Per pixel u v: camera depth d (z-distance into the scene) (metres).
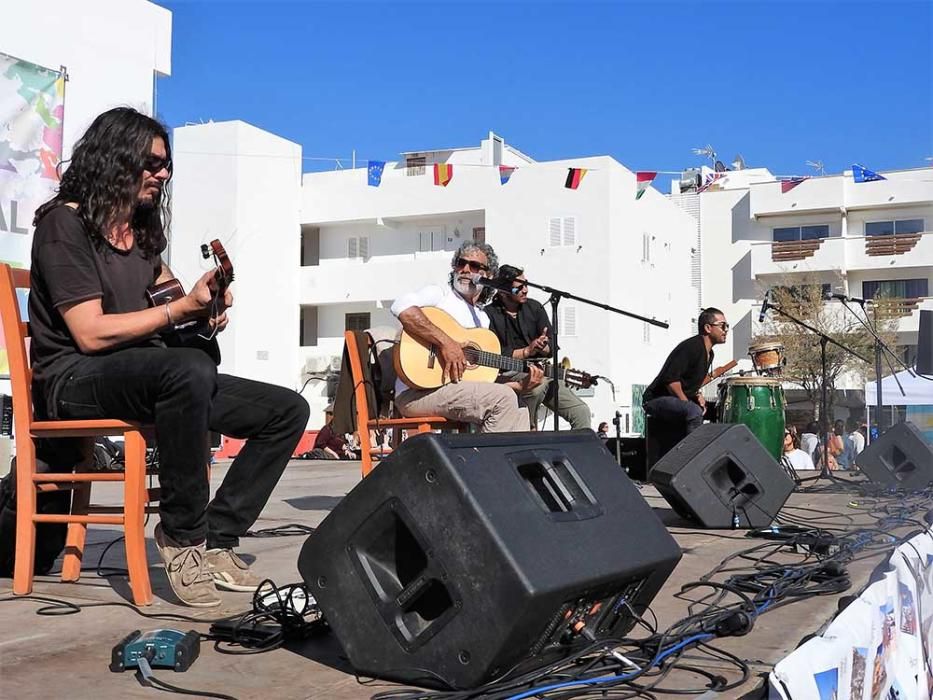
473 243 4.86
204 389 2.43
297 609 2.40
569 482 2.05
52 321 2.62
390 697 1.73
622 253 25.89
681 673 1.97
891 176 32.25
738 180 36.62
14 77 10.88
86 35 12.14
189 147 24.84
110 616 2.40
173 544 2.53
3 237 10.63
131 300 2.66
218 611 2.46
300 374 27.11
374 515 1.86
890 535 3.89
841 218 31.36
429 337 4.28
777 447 6.32
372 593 1.87
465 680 1.77
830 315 28.05
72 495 2.95
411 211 26.73
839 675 1.95
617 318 25.38
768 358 6.48
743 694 1.83
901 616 2.78
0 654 2.04
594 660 1.95
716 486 4.36
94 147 2.59
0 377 9.92
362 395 4.41
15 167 10.81
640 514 2.13
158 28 13.27
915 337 29.61
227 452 15.02
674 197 33.47
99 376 2.50
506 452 1.93
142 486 2.54
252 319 25.56
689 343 6.38
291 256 27.05
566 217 25.25
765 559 3.44
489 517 1.75
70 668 1.94
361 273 26.86
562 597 1.78
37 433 2.66
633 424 26.20
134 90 12.88
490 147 28.67
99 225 2.57
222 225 24.69
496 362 4.64
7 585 2.84
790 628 2.39
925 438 6.33
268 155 25.84
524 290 5.36
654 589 2.15
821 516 4.94
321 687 1.83
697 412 6.20
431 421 4.31
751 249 31.78
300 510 5.00
